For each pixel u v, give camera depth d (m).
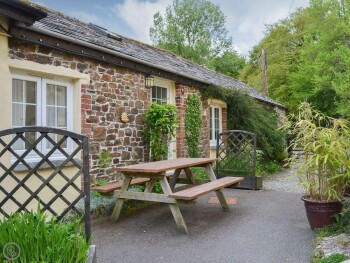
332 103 17.70
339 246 3.64
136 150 7.05
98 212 5.38
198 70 11.70
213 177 6.52
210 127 10.77
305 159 4.53
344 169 4.34
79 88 5.70
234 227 4.91
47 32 4.86
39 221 2.65
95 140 5.99
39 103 5.22
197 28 33.72
